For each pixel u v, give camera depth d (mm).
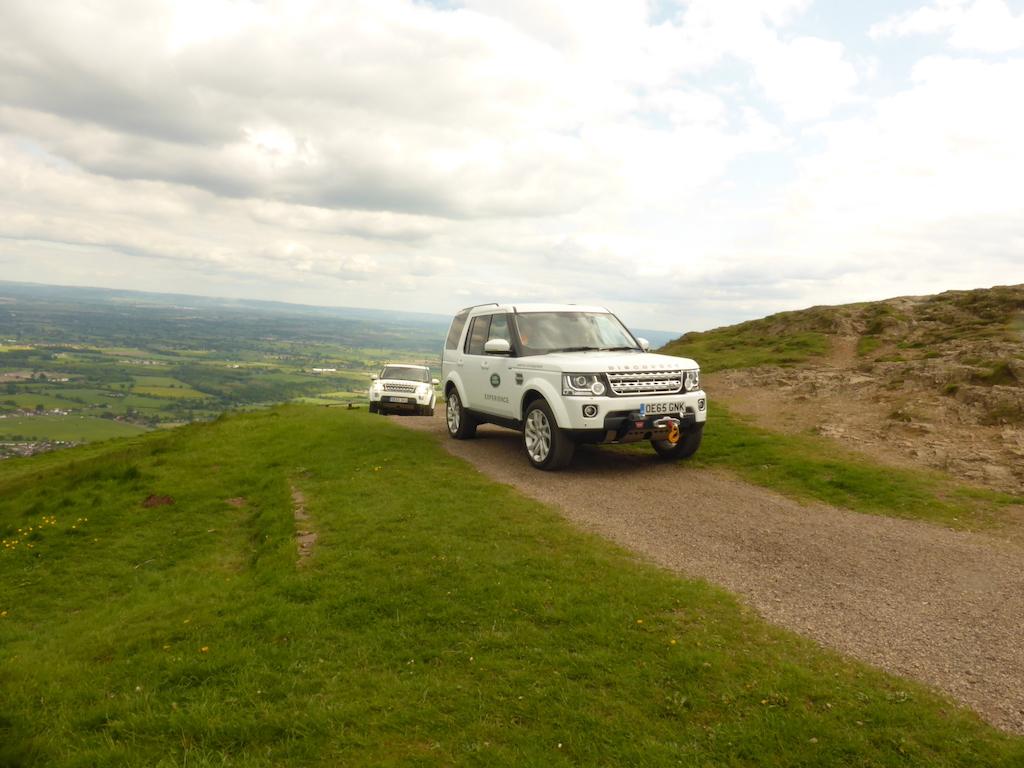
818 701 3408
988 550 5914
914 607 4680
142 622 4941
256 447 12453
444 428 14984
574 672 3701
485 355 10914
